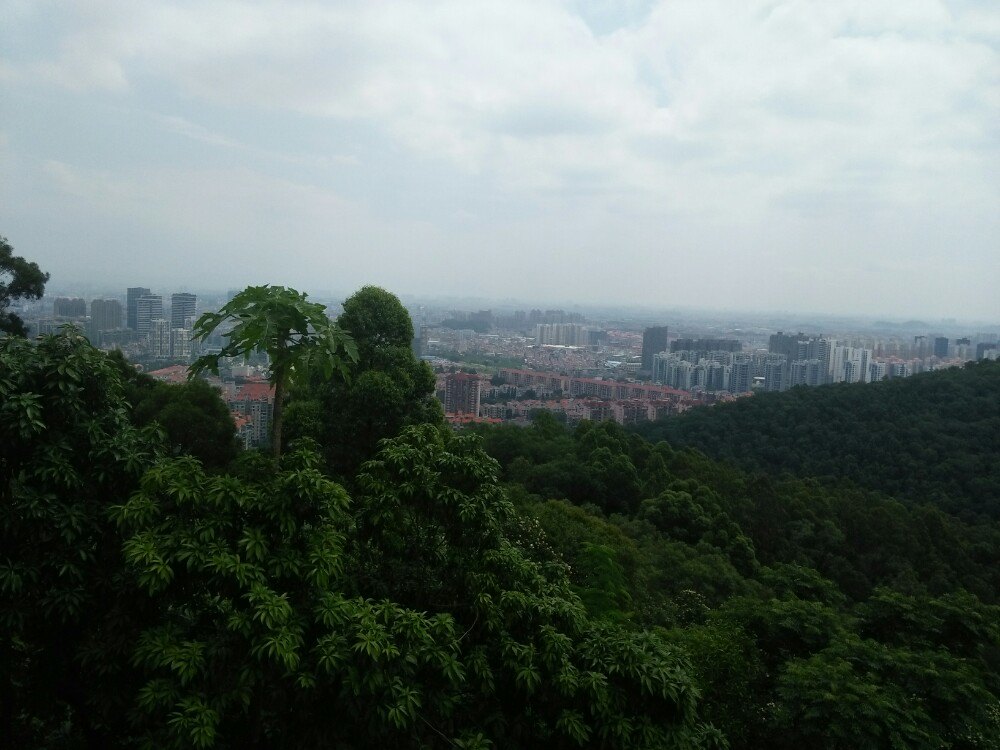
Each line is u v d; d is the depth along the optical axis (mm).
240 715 5281
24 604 4996
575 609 6180
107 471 5402
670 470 30766
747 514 26969
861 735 7672
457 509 6137
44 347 5488
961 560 25953
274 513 5172
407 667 5012
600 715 5438
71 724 6234
